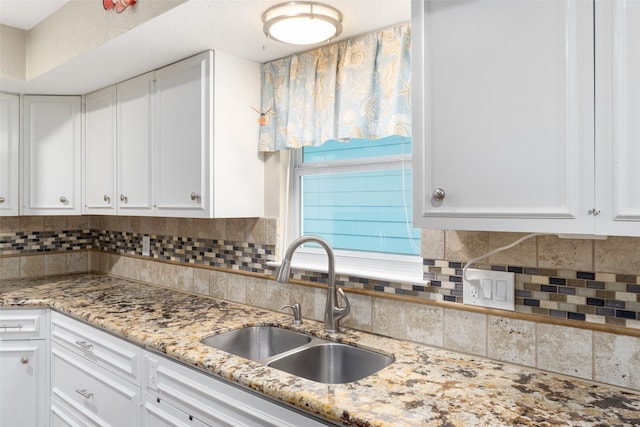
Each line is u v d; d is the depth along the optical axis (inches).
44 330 89.8
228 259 90.1
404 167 69.9
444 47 47.3
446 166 47.3
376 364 60.4
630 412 41.9
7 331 89.0
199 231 96.0
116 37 71.2
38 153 104.3
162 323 72.2
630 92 36.9
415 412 41.6
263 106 83.6
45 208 104.6
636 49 36.6
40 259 118.3
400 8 60.6
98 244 126.1
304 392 45.8
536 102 41.6
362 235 76.0
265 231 84.0
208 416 55.9
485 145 44.7
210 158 76.4
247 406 51.5
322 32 63.6
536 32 41.6
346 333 67.6
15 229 114.2
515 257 54.8
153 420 64.4
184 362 59.1
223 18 64.2
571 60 39.6
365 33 69.1
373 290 68.3
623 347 47.3
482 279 57.0
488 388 47.3
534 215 41.6
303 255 82.8
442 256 61.1
